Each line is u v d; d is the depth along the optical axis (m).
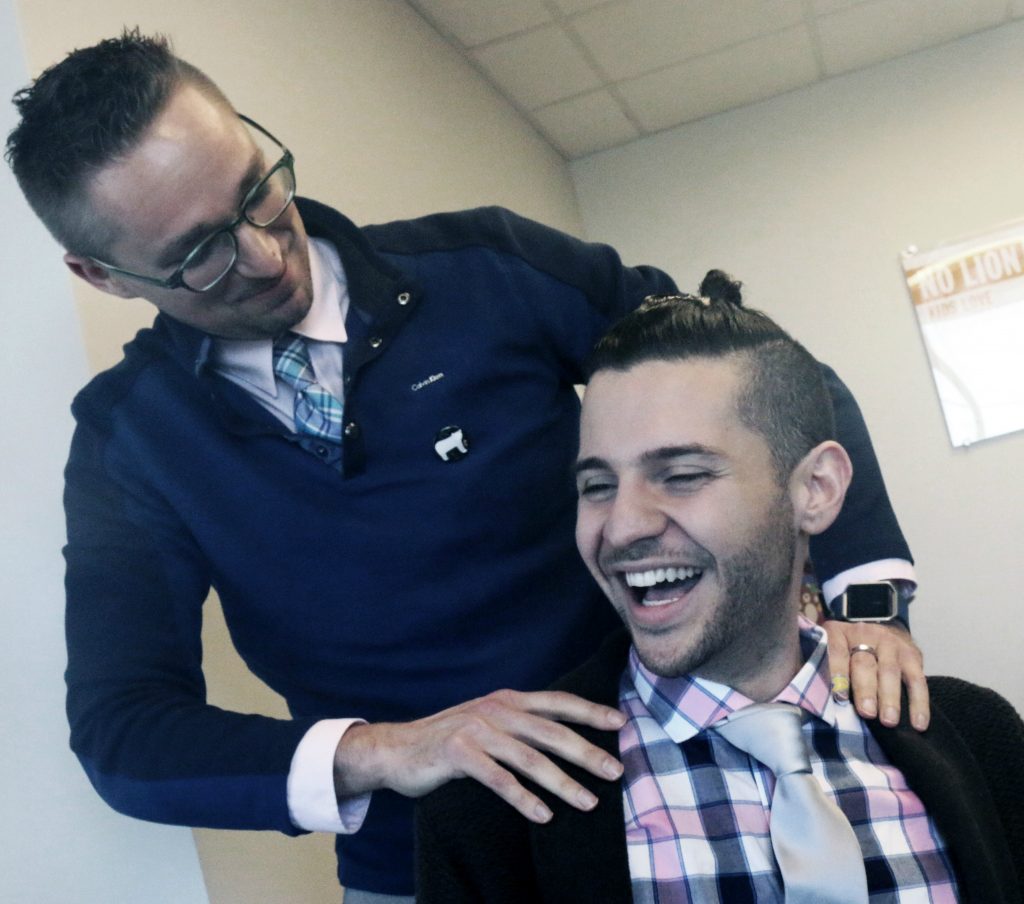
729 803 0.93
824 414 1.01
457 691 1.20
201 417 1.22
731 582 0.92
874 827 0.93
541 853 0.91
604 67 3.72
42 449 1.53
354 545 1.19
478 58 3.52
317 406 1.19
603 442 0.95
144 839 1.48
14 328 1.54
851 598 1.18
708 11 3.45
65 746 1.52
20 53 1.50
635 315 0.99
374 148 2.59
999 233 4.02
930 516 4.03
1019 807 0.99
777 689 0.99
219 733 1.02
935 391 4.06
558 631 1.23
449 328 1.25
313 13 2.44
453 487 1.20
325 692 1.25
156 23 1.79
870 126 4.17
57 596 1.53
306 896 1.65
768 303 4.25
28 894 1.53
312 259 1.23
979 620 3.97
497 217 1.33
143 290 1.11
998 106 4.05
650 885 0.90
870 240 4.15
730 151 4.32
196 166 1.01
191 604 1.23
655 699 0.98
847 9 3.62
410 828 1.22
